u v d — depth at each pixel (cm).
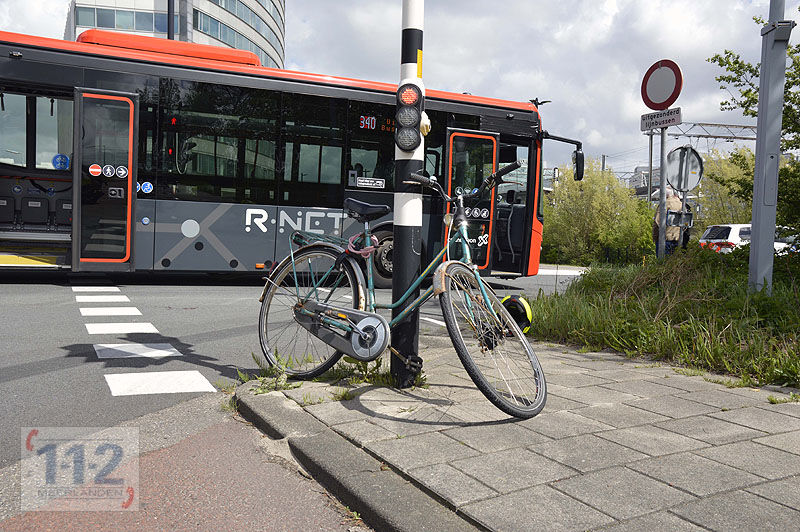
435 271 385
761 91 729
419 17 421
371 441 320
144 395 437
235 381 478
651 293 732
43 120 1074
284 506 271
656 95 823
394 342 425
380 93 1151
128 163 1014
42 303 827
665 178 870
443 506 253
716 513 245
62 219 1088
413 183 421
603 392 429
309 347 449
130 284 1077
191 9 4684
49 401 418
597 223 3391
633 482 273
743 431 345
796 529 234
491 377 406
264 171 1087
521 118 1245
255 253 1086
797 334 562
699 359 525
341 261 432
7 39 967
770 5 721
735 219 3241
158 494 280
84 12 4400
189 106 1048
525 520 236
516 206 1264
